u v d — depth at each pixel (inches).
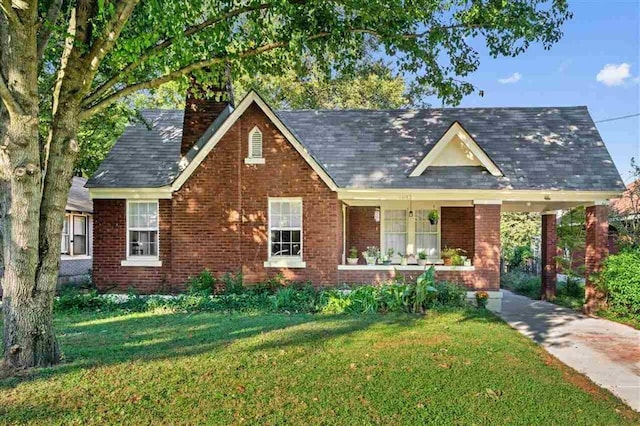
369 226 680.4
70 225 894.4
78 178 1120.2
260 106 563.8
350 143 640.4
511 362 303.9
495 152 610.5
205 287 553.0
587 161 585.0
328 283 562.6
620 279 509.4
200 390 243.6
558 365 312.0
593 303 540.7
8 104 254.2
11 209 270.4
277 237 573.9
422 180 568.4
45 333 282.0
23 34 253.1
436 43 415.5
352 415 217.5
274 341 342.6
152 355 304.8
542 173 571.5
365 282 566.6
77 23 288.2
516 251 1042.1
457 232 669.3
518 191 549.3
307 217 564.7
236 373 269.7
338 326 400.2
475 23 410.3
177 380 257.4
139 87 323.6
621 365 325.1
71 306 508.1
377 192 563.2
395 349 325.1
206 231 570.6
